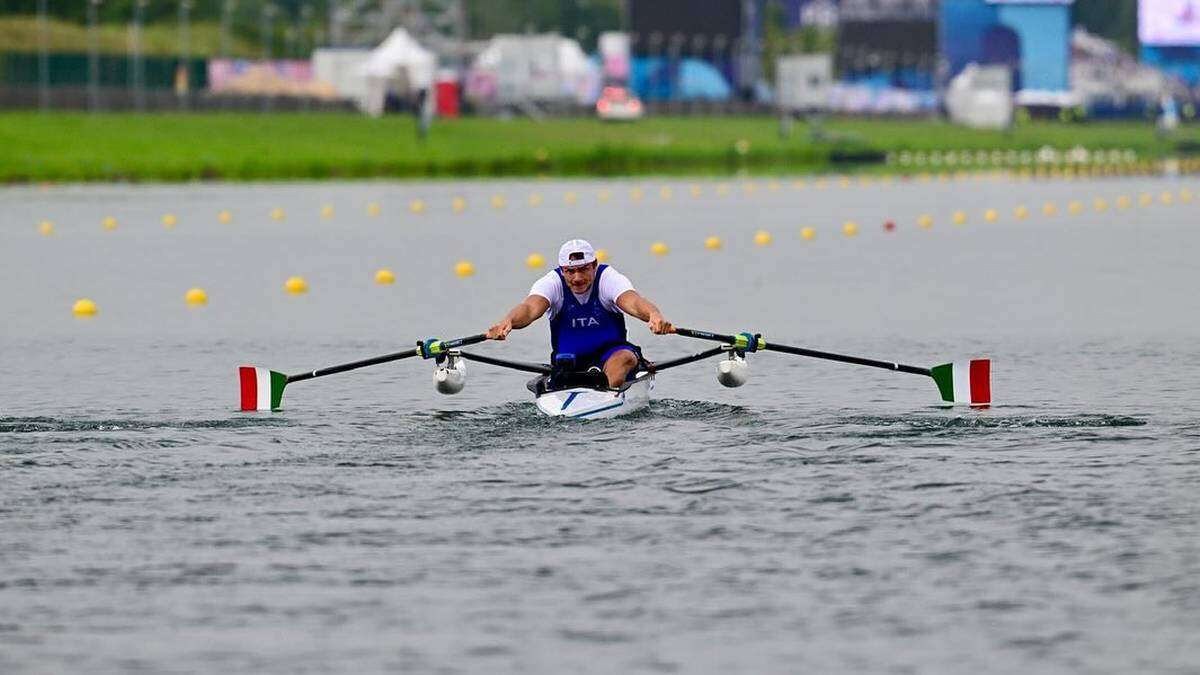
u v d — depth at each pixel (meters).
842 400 74.69
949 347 92.75
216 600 44.12
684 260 151.62
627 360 71.19
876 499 54.69
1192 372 82.62
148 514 53.28
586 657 39.66
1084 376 81.44
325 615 42.84
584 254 70.94
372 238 179.62
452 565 47.16
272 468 60.19
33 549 49.12
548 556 48.00
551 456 61.94
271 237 181.38
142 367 86.75
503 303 117.19
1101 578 45.53
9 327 104.50
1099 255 156.12
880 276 135.62
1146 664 39.00
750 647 40.28
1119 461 60.50
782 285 128.50
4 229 192.00
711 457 61.56
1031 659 39.41
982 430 66.94
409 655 39.88
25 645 40.81
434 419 70.31
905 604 43.41
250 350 93.38
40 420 70.50
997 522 51.59
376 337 98.94
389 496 55.59
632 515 52.72
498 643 40.66
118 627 42.06
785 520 51.97
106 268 144.38
